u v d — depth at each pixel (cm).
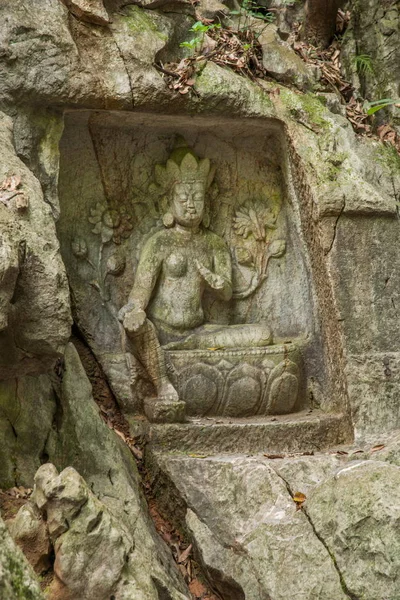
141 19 643
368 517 516
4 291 467
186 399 638
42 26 593
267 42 685
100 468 570
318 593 509
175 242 670
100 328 663
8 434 549
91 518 459
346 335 632
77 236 666
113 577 457
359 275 639
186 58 638
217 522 570
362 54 784
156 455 607
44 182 602
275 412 658
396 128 752
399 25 777
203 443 614
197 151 684
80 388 593
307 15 764
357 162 659
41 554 462
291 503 555
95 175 671
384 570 504
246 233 696
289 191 682
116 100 614
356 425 625
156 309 663
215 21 693
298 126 661
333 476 542
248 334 660
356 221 641
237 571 546
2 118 573
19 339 505
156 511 605
